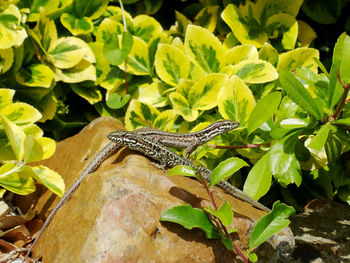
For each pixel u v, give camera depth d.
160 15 0.94
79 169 0.77
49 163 0.81
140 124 0.83
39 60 0.84
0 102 0.77
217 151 0.80
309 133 0.75
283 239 0.73
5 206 0.76
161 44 0.82
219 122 0.79
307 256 0.76
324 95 0.77
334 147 0.76
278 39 0.87
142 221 0.70
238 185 0.83
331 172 0.81
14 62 0.81
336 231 0.78
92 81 0.86
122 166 0.74
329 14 0.89
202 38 0.82
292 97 0.73
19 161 0.74
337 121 0.73
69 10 0.85
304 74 0.78
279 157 0.74
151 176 0.73
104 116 0.84
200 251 0.71
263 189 0.73
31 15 0.83
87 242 0.69
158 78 0.86
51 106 0.84
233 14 0.85
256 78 0.81
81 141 0.80
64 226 0.72
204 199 0.73
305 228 0.79
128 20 0.87
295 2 0.85
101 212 0.70
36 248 0.74
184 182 0.75
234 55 0.83
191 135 0.79
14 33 0.79
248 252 0.70
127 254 0.69
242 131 0.80
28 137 0.72
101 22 0.88
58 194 0.74
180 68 0.83
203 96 0.82
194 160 0.72
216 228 0.71
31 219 0.77
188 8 0.92
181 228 0.71
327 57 0.92
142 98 0.84
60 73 0.84
